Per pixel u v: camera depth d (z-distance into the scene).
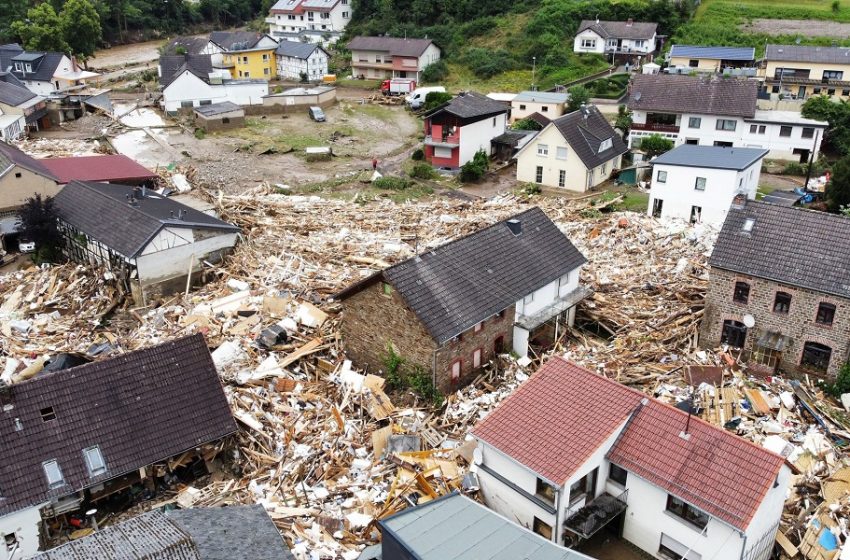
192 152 79.94
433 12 124.75
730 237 36.38
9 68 99.06
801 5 118.00
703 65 97.50
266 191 66.31
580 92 87.06
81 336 39.28
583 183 66.19
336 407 32.12
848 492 26.78
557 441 24.83
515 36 113.81
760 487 22.39
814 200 61.09
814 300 33.62
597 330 40.81
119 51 137.62
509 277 36.47
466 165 70.75
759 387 33.78
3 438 24.98
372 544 24.58
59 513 25.33
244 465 29.22
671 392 33.34
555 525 24.28
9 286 44.78
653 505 24.31
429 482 27.42
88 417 26.56
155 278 43.78
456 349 33.53
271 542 21.30
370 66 113.56
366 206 62.03
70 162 58.78
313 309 39.38
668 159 56.91
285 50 118.44
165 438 27.36
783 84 87.75
